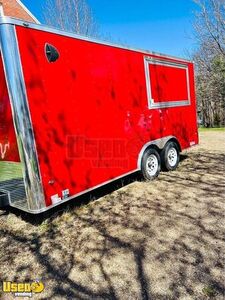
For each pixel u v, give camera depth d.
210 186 5.35
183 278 2.78
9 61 3.34
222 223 3.82
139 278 2.84
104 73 4.60
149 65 5.65
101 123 4.56
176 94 6.58
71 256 3.35
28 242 3.76
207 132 15.93
